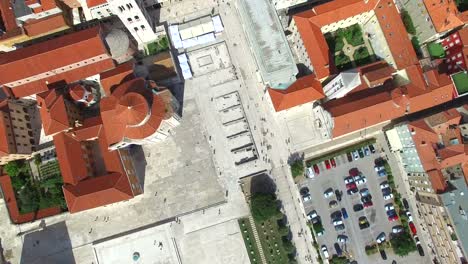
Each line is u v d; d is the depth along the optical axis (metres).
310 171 114.50
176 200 113.75
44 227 112.56
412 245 110.88
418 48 117.31
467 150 101.81
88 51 105.06
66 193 102.81
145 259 111.81
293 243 112.56
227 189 114.19
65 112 105.25
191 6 120.56
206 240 112.38
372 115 104.62
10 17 114.06
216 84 117.81
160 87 105.06
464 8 115.62
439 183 101.31
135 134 98.75
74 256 111.88
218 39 119.94
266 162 115.19
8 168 111.12
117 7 96.12
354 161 116.06
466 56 107.00
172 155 115.38
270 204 106.56
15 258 111.94
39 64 104.81
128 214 113.19
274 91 105.75
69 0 112.38
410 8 114.88
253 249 111.81
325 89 108.81
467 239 96.56
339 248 112.81
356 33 117.94
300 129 116.44
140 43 118.31
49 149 114.12
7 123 105.00
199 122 116.50
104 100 102.00
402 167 115.88
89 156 111.50
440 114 105.88
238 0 106.88
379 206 114.81
